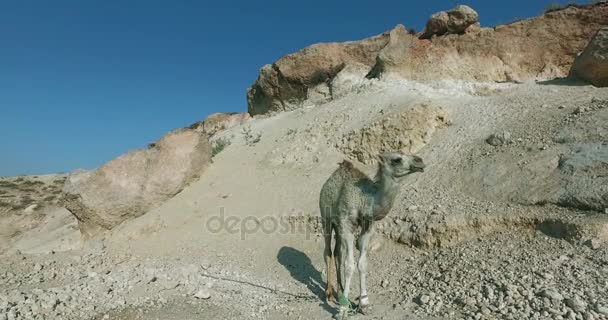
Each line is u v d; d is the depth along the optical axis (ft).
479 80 52.75
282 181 39.63
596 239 21.12
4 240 43.24
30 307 19.58
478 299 19.06
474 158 33.30
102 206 34.55
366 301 19.66
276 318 19.71
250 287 24.13
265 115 78.74
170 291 22.88
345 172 20.03
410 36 58.23
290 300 21.99
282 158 44.60
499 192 27.89
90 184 34.83
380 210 18.57
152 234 33.83
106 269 27.66
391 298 21.58
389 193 18.20
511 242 23.62
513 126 35.83
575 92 39.32
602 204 22.91
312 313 20.02
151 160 38.17
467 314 18.01
